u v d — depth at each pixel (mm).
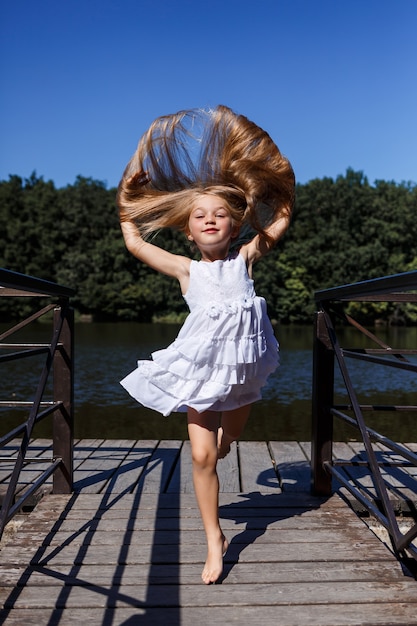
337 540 2184
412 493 2814
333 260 40406
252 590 1801
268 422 7832
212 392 1843
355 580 1869
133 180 2123
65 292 2562
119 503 2617
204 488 1881
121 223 2150
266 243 2129
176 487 2883
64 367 2748
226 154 2113
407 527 2656
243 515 2453
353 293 2209
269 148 2133
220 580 1860
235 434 2176
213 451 1887
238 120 2127
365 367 14602
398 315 38062
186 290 1990
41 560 2004
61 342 2754
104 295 40062
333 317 2768
